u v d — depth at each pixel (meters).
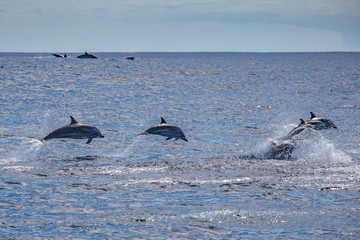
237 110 108.94
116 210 34.56
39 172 47.47
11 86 148.00
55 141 66.75
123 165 51.62
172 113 101.12
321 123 73.81
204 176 46.50
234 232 30.02
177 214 33.69
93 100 122.31
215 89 167.12
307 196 38.59
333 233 29.72
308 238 28.88
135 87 164.88
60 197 37.97
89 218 32.66
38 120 86.56
